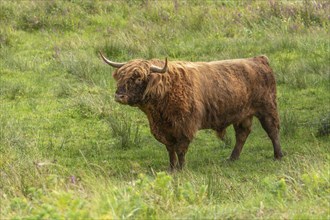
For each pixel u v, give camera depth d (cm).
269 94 3281
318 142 3459
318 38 5050
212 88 3061
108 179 2620
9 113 3903
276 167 3069
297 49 4928
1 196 2447
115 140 3575
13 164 2898
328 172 2406
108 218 1919
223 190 2547
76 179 2656
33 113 3934
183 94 2941
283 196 2278
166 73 2914
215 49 4984
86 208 2052
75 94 4222
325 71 4497
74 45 5100
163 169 3127
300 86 4331
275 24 5425
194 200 2266
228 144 3519
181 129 2967
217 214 2059
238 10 5766
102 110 3934
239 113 3183
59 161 3195
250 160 3262
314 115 3872
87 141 3559
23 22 5581
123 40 5091
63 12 5734
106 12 5841
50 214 1969
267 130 3297
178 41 5166
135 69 2848
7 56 4881
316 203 2166
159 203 2166
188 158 3300
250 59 3275
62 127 3750
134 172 3048
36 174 2694
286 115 3822
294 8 5634
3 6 5725
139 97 2880
